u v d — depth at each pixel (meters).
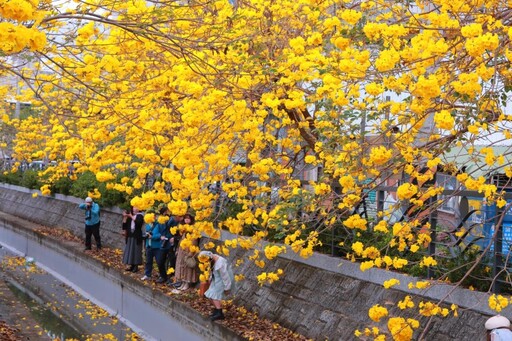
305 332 8.98
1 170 31.70
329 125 6.86
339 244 9.18
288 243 8.18
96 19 5.51
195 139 7.04
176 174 7.02
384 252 8.21
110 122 7.07
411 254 7.94
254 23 8.09
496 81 5.80
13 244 23.41
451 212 8.05
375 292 8.27
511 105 8.01
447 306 7.16
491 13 5.91
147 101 7.23
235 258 11.64
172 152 6.89
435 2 6.13
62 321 13.34
